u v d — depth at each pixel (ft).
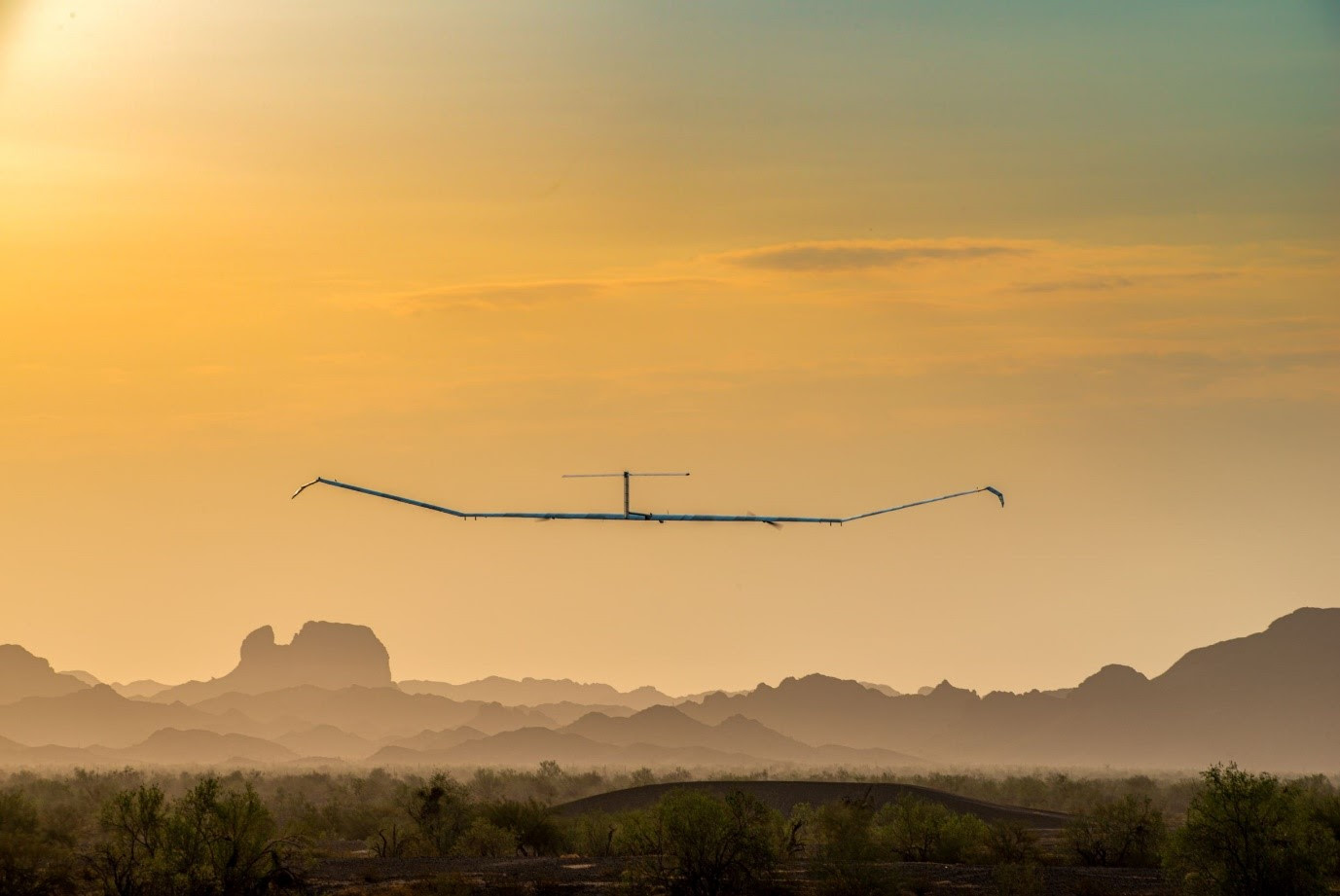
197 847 473.26
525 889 517.96
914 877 560.20
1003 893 519.60
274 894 486.79
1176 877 489.67
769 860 522.06
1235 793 466.70
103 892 474.49
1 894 480.64
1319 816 562.25
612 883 530.27
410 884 523.29
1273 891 456.86
